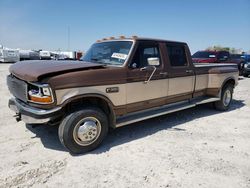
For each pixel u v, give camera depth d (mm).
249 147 4105
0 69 19688
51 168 3234
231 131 4926
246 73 16266
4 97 7582
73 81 3449
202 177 3102
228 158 3656
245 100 8320
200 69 5742
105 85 3793
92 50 5000
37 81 3369
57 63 3951
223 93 6445
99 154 3703
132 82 4180
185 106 5309
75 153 3684
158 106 4859
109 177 3055
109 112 4070
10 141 4098
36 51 35219
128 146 4023
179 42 5137
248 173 3229
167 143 4188
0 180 2908
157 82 4625
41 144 4016
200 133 4754
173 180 3020
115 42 4590
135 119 4289
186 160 3551
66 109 3592
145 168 3297
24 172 3105
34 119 3434
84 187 2832
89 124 3664
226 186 2916
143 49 4379
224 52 13250
